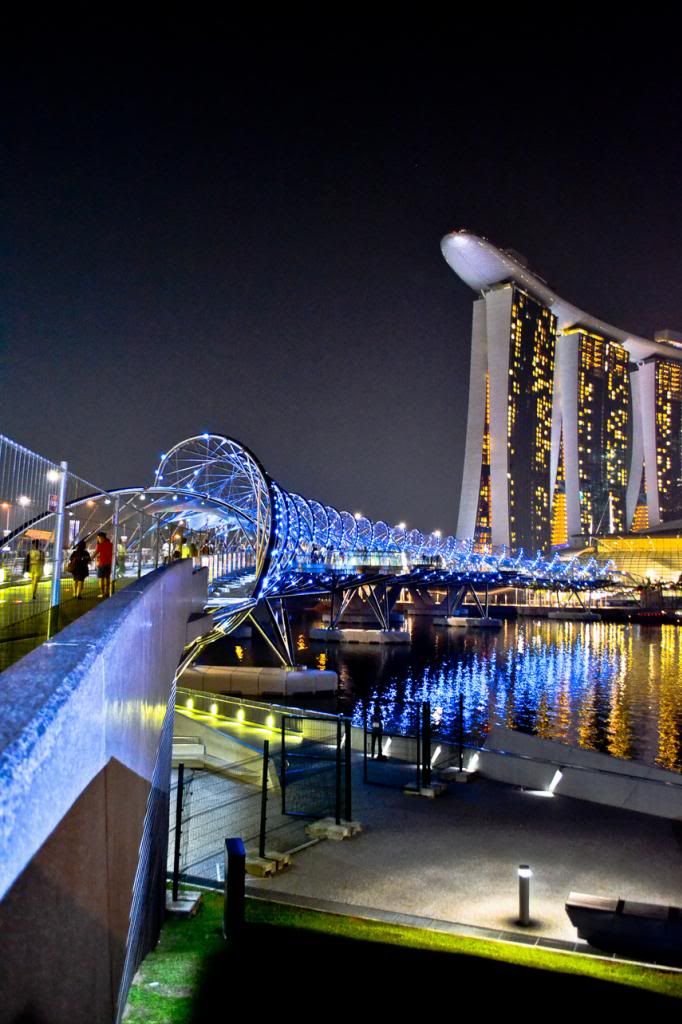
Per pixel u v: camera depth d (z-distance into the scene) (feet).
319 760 93.56
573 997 32.17
